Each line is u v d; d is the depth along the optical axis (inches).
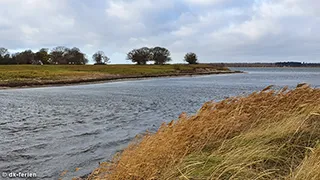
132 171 203.2
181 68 5162.4
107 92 1536.7
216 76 4183.1
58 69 3523.6
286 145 213.5
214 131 250.1
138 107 917.8
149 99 1173.1
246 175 171.8
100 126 590.9
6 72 2455.7
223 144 227.8
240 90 1656.0
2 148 416.8
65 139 471.5
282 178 165.0
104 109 864.3
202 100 1138.0
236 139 233.3
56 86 2062.0
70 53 5492.1
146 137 284.4
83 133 519.2
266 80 2910.9
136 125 603.8
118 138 475.2
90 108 885.2
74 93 1470.2
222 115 275.0
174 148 219.3
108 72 3548.2
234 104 304.5
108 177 233.5
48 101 1077.8
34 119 677.9
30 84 2027.6
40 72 2711.6
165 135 241.9
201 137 238.5
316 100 300.4
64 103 1015.0
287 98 319.6
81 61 5561.0
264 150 199.8
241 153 200.7
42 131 539.5
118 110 844.0
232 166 178.4
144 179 196.5
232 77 3811.5
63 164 343.0
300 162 177.5
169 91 1606.8
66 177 301.7
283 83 2300.7
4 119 676.7
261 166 183.8
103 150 401.7
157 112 809.5
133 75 3545.8
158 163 206.5
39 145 433.4
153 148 219.1
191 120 261.1
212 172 182.4
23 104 979.9
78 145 431.5
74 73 2935.5
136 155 221.0
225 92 1521.9
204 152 224.5
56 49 5546.3
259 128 261.7
